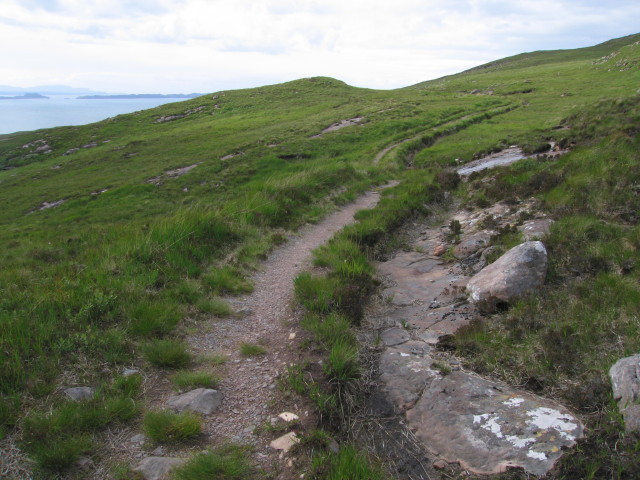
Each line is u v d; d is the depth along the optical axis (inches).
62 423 141.0
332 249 361.1
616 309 196.2
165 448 139.0
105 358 181.5
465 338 206.7
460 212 460.8
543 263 237.9
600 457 121.5
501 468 125.7
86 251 371.6
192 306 247.8
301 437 140.1
